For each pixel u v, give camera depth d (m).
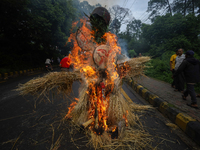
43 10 14.65
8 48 14.70
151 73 8.23
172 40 12.88
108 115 2.18
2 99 4.83
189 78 3.23
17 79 9.63
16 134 2.62
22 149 2.20
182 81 4.44
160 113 3.40
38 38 14.94
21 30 13.94
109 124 2.28
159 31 15.16
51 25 15.81
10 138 2.50
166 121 2.99
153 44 16.31
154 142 2.28
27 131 2.71
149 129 2.67
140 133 2.48
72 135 2.53
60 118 3.17
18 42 15.12
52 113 3.46
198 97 4.00
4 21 12.12
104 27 2.09
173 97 3.99
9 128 2.84
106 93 2.19
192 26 13.20
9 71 11.48
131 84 6.19
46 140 2.41
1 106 4.13
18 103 4.34
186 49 11.93
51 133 2.61
